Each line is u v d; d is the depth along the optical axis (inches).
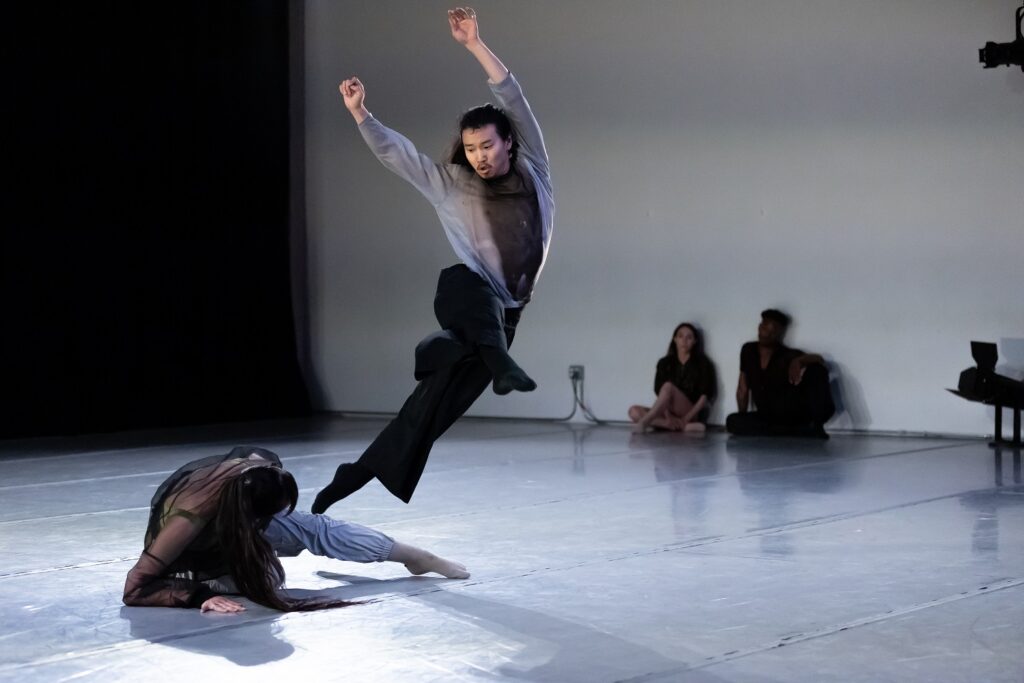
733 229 488.1
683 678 167.2
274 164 558.3
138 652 181.0
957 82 449.1
